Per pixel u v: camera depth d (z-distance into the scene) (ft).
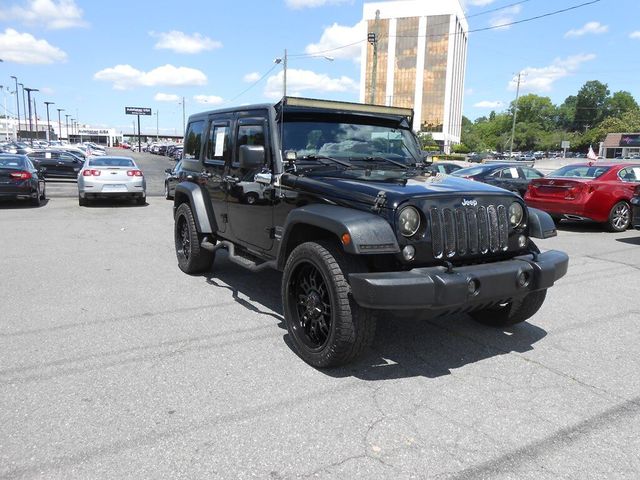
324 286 12.75
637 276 23.36
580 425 10.38
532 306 14.76
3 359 13.14
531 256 13.24
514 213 13.38
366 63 383.65
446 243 12.13
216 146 19.49
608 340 15.17
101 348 13.96
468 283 11.37
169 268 23.72
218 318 16.57
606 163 39.09
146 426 10.06
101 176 49.32
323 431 9.98
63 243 29.96
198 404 10.96
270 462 8.97
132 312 17.11
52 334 14.96
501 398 11.47
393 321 16.53
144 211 46.50
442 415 10.68
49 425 10.03
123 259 25.67
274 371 12.64
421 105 379.76
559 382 12.34
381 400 11.27
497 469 8.88
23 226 36.32
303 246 12.99
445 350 14.21
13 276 21.85
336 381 12.16
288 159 14.66
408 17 371.35
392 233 11.55
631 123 338.75
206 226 20.22
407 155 17.40
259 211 16.38
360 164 15.83
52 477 8.46
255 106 16.84
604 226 37.88
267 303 18.29
